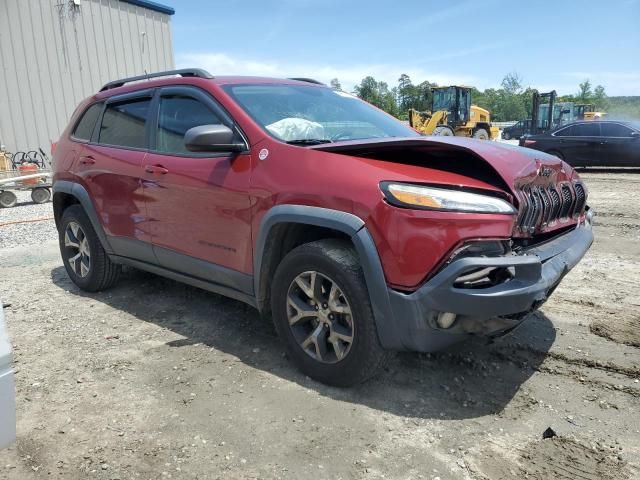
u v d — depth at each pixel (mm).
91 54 16516
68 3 15828
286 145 3082
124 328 3938
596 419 2695
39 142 15453
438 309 2514
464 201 2537
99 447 2498
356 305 2742
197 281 3729
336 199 2740
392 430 2602
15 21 14742
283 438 2545
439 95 27250
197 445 2502
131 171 3988
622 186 11602
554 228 3150
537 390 2980
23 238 7547
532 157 3049
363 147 2904
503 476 2260
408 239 2529
